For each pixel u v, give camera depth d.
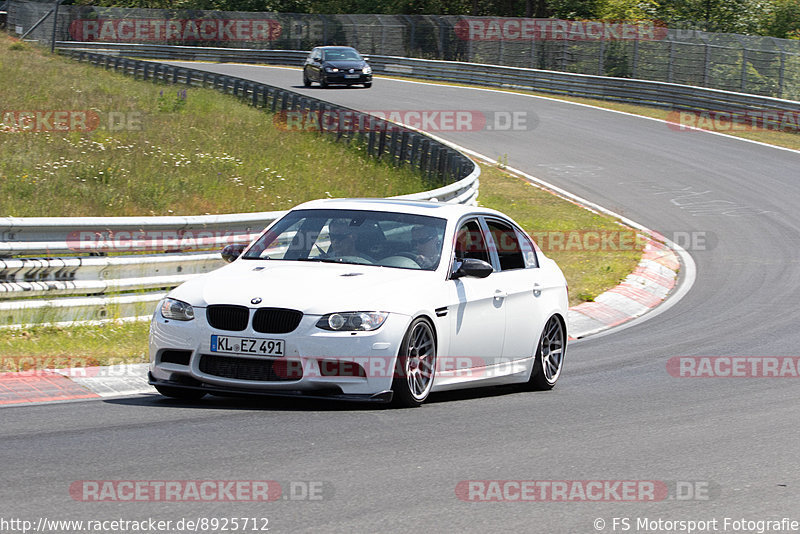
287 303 22.22
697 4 176.25
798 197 77.44
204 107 94.88
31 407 22.38
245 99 104.81
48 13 160.00
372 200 27.38
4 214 45.94
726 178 83.94
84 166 60.66
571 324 42.12
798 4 179.12
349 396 22.25
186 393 24.02
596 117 113.25
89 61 134.00
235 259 26.06
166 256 35.34
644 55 129.50
